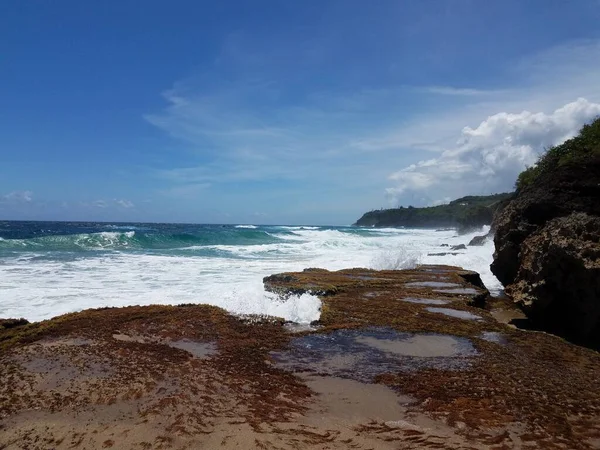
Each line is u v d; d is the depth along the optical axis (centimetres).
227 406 554
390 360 732
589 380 648
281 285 1377
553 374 671
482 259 2333
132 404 556
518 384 629
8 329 849
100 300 1219
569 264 1021
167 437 482
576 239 1006
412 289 1400
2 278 1542
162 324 905
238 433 492
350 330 910
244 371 671
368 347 801
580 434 494
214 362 705
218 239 3941
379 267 2141
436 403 569
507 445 471
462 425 513
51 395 578
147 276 1702
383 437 488
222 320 945
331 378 652
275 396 586
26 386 603
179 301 1205
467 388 615
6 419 518
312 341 834
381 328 929
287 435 490
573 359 743
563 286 1042
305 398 583
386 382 638
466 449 464
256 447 466
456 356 755
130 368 671
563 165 1337
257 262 2317
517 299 1192
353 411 548
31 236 3897
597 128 1384
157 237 3481
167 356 727
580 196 1243
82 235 3097
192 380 630
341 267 2192
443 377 655
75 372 652
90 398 570
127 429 498
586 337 1005
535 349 799
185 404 556
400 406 562
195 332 862
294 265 2195
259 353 757
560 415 536
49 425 505
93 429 497
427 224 12888
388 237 5381
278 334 873
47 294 1285
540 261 1102
